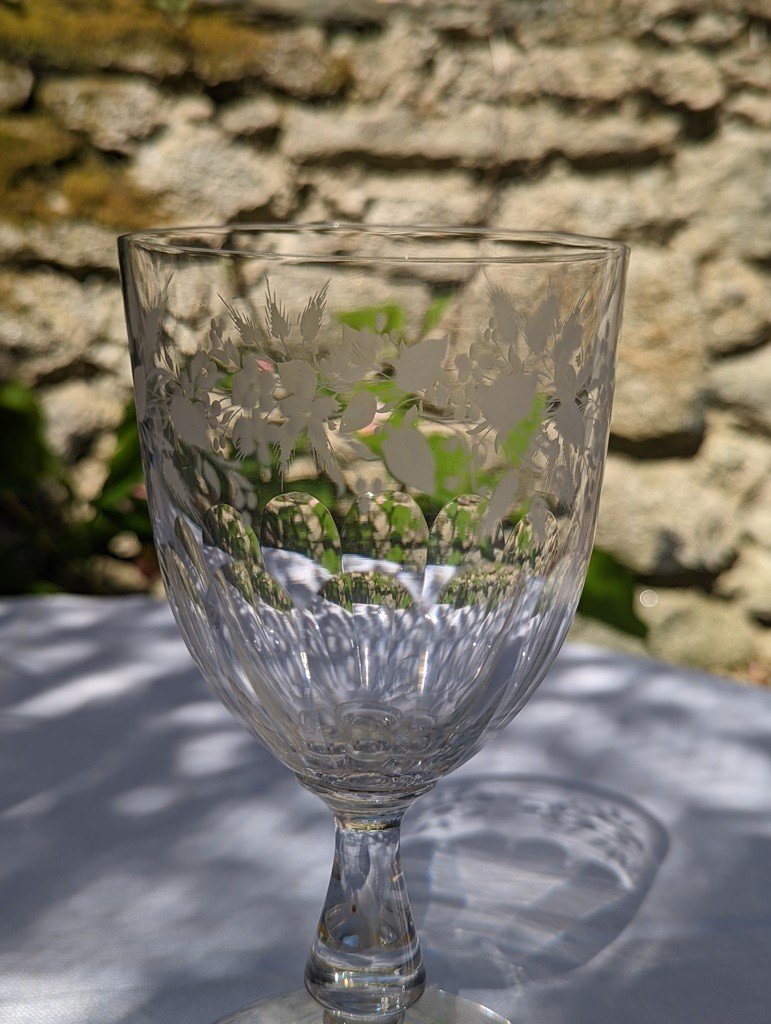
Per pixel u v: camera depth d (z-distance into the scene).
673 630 1.00
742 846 0.25
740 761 0.29
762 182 0.93
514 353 0.17
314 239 0.21
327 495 0.17
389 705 0.18
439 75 0.90
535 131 0.92
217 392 0.17
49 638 0.36
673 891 0.24
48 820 0.26
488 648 0.18
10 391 0.80
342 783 0.19
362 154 0.91
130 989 0.20
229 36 0.87
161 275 0.17
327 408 0.17
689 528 0.98
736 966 0.21
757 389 0.96
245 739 0.30
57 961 0.21
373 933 0.19
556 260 0.17
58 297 0.87
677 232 0.94
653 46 0.91
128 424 0.80
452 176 0.92
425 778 0.19
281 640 0.18
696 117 0.93
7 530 0.88
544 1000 0.20
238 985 0.20
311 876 0.24
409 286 0.16
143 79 0.86
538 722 0.31
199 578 0.19
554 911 0.23
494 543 0.17
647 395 0.96
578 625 0.93
